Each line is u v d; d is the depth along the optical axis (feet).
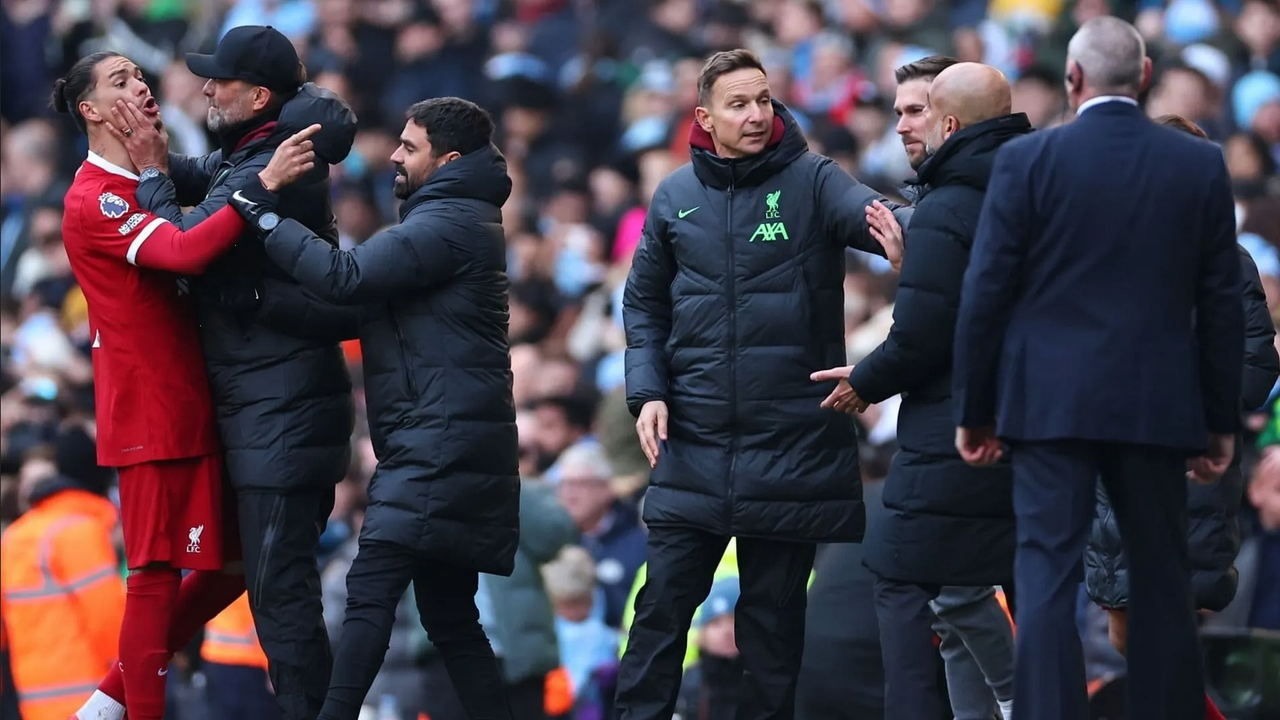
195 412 75.25
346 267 72.28
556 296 149.28
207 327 75.92
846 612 84.69
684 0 188.03
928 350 69.15
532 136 178.70
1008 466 70.74
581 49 192.34
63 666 97.60
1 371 137.90
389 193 179.63
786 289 73.31
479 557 75.51
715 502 73.61
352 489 112.37
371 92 191.52
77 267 74.95
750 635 75.41
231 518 77.82
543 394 120.57
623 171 163.43
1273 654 84.12
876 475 92.27
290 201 74.33
